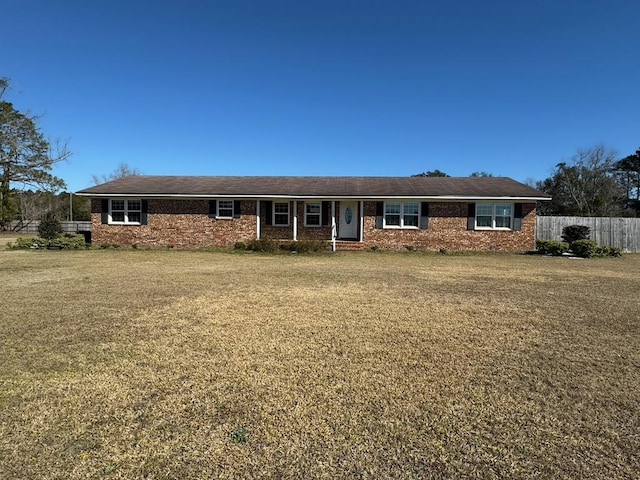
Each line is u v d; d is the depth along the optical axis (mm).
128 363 3963
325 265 12188
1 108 32062
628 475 2371
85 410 3051
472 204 17172
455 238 17297
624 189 42750
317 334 4930
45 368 3824
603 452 2600
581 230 17875
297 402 3211
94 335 4820
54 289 7680
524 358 4242
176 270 10633
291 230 19203
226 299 6859
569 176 39344
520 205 17078
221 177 21734
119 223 18094
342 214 19250
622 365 4078
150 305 6375
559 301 7027
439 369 3914
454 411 3105
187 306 6316
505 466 2451
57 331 4961
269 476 2334
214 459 2480
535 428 2881
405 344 4609
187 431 2783
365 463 2465
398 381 3625
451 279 9438
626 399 3336
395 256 15430
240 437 2713
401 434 2783
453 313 6055
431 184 19312
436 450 2605
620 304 6824
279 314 5859
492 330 5211
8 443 2609
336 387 3486
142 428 2814
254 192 17688
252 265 12016
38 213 38781
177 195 17344
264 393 3357
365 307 6363
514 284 8812
